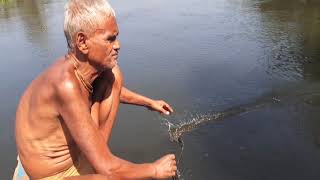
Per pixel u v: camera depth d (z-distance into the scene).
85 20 1.97
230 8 11.61
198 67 7.17
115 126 5.17
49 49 8.37
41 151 2.21
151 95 6.06
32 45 8.73
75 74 2.07
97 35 2.00
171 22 10.44
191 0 12.95
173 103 5.79
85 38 2.00
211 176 4.26
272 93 6.16
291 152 4.70
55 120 2.12
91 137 2.02
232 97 6.03
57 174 2.26
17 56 8.02
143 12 11.72
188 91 6.18
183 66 7.22
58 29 9.99
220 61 7.47
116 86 2.37
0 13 12.40
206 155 4.63
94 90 2.33
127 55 7.87
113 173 2.03
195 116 5.47
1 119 5.35
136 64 7.34
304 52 7.81
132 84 6.45
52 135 2.17
